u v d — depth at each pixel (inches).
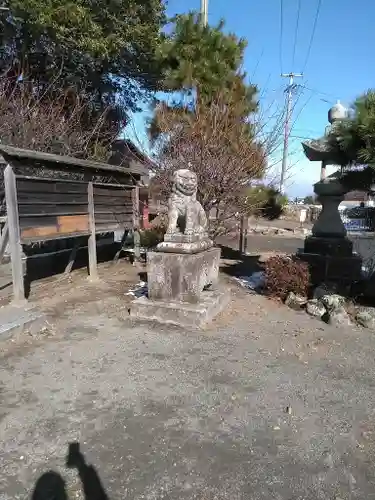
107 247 367.6
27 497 77.8
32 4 303.3
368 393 122.0
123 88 471.5
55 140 360.5
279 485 82.2
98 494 78.7
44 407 109.7
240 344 160.9
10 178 180.1
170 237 193.2
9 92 375.2
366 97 174.2
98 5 346.6
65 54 373.1
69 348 152.5
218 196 294.7
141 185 371.9
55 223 217.2
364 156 168.2
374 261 300.7
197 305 184.7
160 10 396.5
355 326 185.9
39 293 232.5
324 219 275.3
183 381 127.0
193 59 310.8
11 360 140.2
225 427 102.2
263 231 789.2
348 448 94.7
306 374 134.6
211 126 289.7
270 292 237.0
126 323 182.9
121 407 110.5
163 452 91.8
